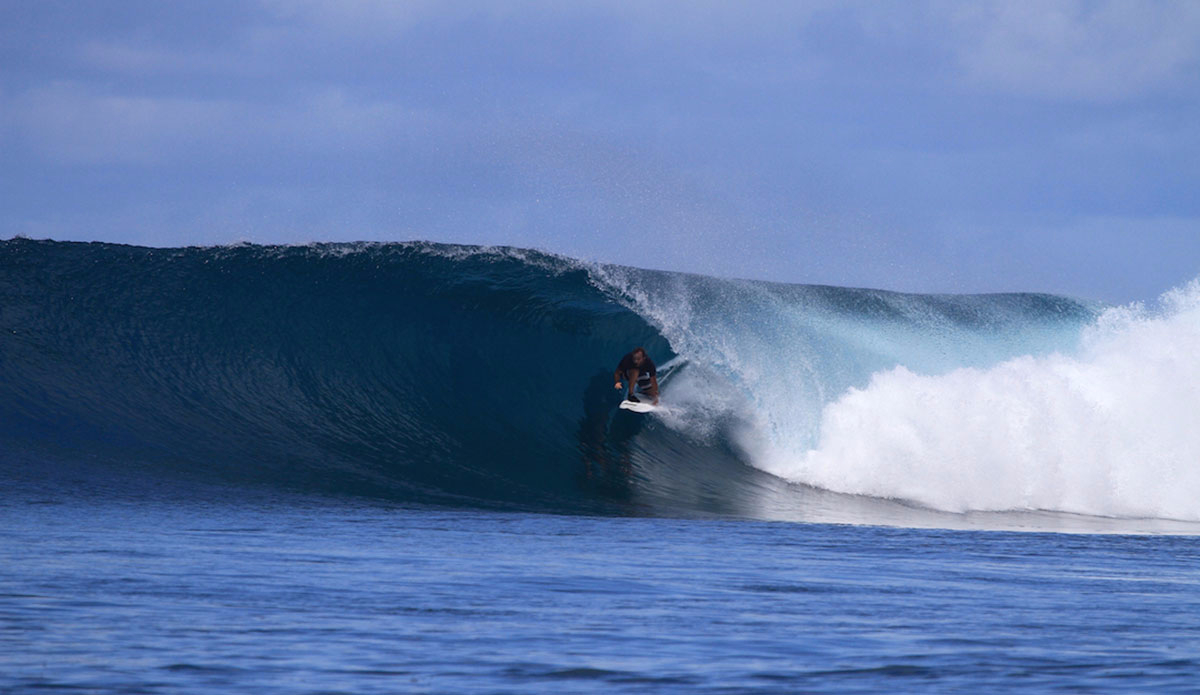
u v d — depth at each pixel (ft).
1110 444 72.74
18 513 46.96
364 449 68.28
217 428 67.67
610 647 22.65
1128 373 76.59
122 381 71.26
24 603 25.91
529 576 33.81
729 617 26.81
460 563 36.76
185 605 26.43
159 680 18.75
